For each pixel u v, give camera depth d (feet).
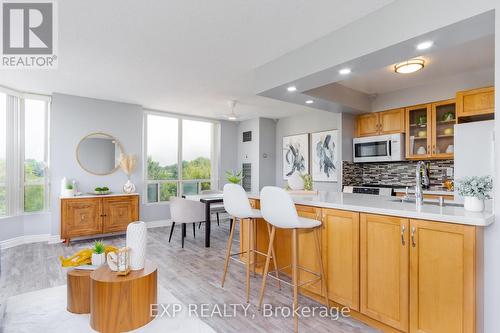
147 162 18.79
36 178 14.96
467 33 6.43
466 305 5.21
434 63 11.19
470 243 5.17
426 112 14.07
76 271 6.96
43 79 12.55
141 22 7.80
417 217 5.89
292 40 8.93
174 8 7.13
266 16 7.52
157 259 12.10
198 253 12.96
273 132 22.24
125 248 6.33
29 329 6.13
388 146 14.92
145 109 18.53
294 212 6.85
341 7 7.13
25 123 14.69
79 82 13.00
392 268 6.33
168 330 6.28
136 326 6.03
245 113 20.07
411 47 7.10
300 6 7.06
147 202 18.71
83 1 6.82
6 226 13.75
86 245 14.11
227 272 10.58
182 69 11.38
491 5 5.50
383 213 6.46
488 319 5.48
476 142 10.80
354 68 8.59
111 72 11.69
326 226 7.77
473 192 5.88
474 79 12.14
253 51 9.74
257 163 21.38
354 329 6.79
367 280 6.81
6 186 13.83
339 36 8.20
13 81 12.80
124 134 16.97
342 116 16.20
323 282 7.66
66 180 14.67
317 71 8.85
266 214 7.55
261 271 10.25
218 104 17.34
